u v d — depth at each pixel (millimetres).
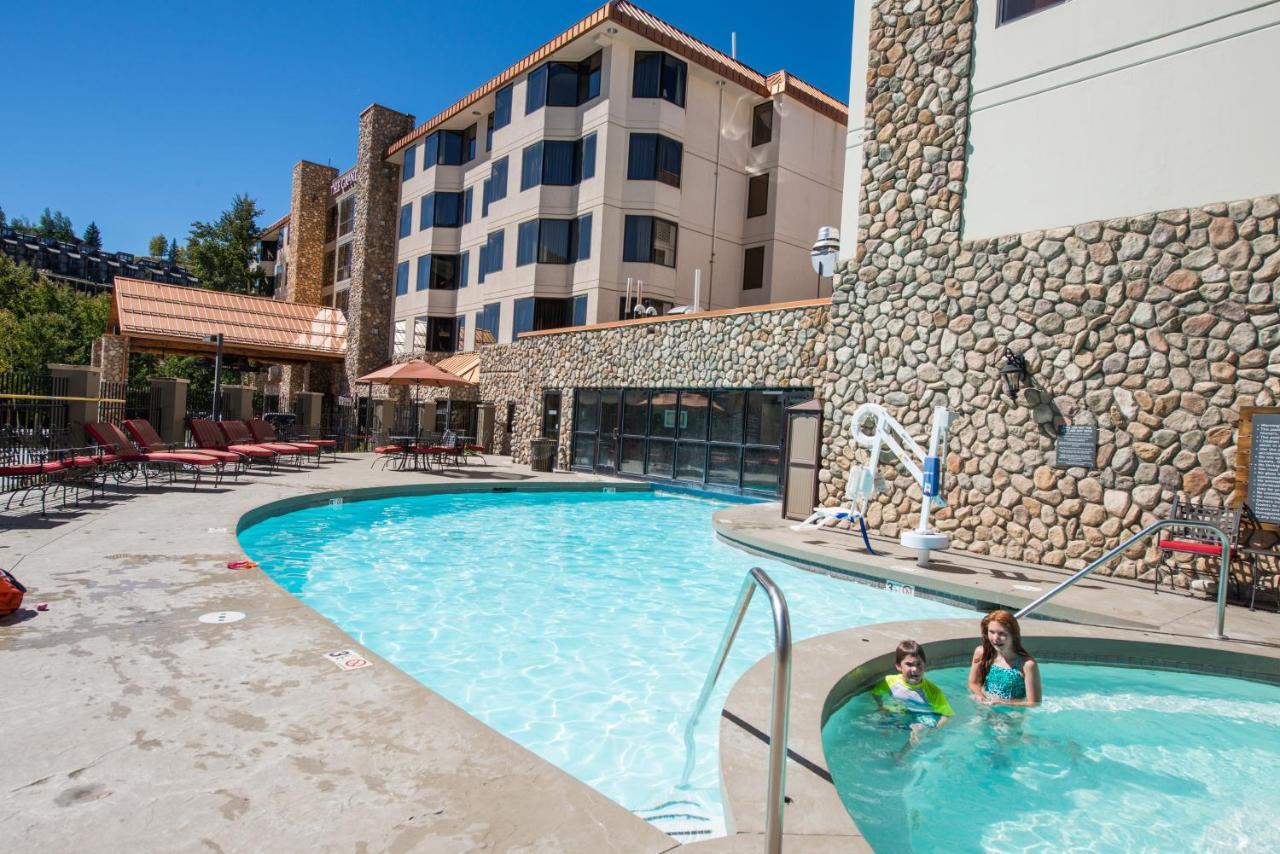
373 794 2736
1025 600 7133
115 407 14703
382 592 7789
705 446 17031
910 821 3705
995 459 9391
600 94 23953
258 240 51656
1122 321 8328
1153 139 8164
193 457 12070
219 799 2648
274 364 43812
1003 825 3689
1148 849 3514
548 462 20422
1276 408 7129
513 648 6172
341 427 26078
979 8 9812
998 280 9469
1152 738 4719
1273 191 7324
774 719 2395
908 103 10617
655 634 6691
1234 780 4191
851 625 7039
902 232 10609
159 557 6672
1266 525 7121
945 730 4727
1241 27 7566
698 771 4043
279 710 3473
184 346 30422
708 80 25094
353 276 34750
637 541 11406
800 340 14641
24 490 10445
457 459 20547
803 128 26109
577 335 20906
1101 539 8367
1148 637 5840
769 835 2373
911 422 10367
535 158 25500
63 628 4574
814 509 11602
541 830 2547
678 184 24328
